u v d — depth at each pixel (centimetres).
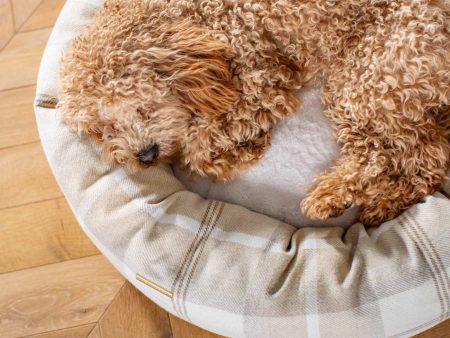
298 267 123
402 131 125
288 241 131
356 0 123
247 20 123
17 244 168
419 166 127
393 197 130
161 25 121
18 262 166
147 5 122
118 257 130
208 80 124
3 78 190
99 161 135
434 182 128
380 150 130
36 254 166
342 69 131
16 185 175
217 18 125
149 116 125
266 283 120
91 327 155
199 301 121
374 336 115
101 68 116
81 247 166
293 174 142
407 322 115
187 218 131
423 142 126
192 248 127
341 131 135
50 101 142
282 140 142
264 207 143
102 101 116
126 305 157
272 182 143
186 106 128
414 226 122
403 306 114
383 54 121
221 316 120
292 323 116
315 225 141
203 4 125
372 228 135
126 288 159
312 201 131
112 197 131
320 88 142
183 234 128
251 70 128
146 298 157
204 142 134
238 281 121
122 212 129
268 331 117
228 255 126
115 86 114
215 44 122
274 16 122
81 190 133
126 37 117
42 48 193
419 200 130
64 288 161
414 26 116
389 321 114
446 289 113
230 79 130
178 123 130
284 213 142
